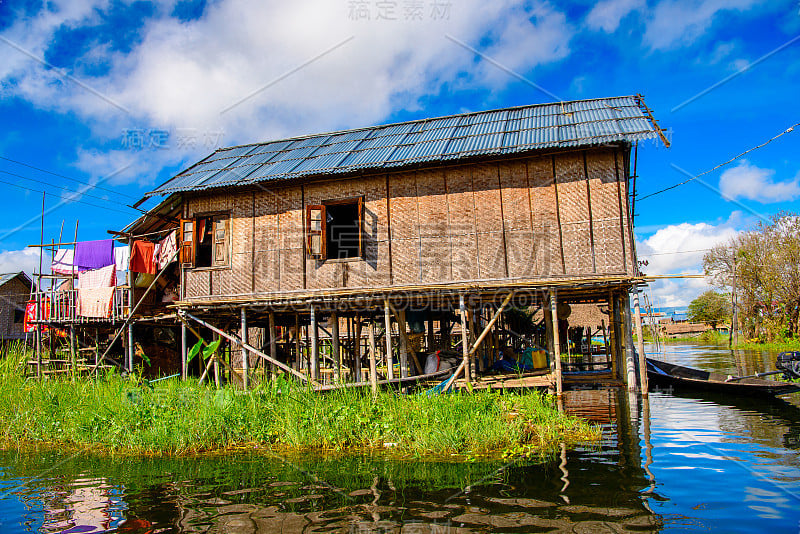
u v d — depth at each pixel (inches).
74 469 319.0
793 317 1256.8
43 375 605.3
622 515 217.6
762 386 495.5
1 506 256.4
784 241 1242.0
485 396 370.6
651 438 340.8
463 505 234.2
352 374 621.3
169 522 230.8
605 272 421.7
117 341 695.1
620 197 425.7
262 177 491.8
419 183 472.1
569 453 307.6
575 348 1099.3
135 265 604.1
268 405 386.0
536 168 446.9
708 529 203.0
